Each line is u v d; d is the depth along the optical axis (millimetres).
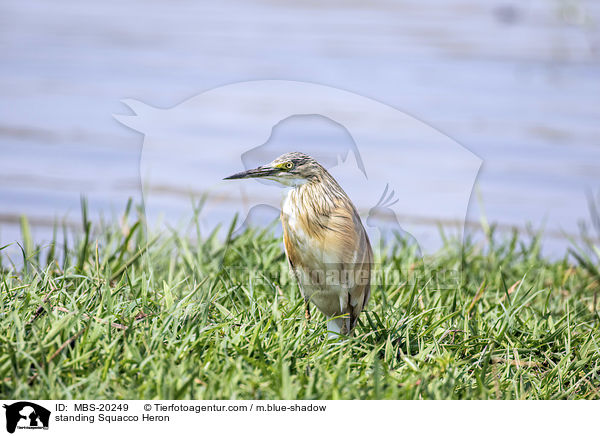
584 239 12727
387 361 7312
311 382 6609
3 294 7723
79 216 14945
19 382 6281
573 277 11094
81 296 7699
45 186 16562
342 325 8203
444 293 9367
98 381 6379
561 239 14578
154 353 6816
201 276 9164
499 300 9086
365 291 8164
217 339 7156
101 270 8953
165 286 7879
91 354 6742
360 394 6625
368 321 8180
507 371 7500
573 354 8109
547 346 8203
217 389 6496
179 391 6340
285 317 7871
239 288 8852
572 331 8680
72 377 6480
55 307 7383
